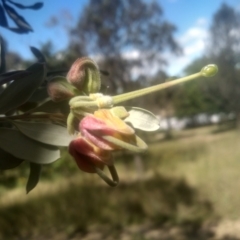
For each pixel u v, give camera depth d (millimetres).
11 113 60
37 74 54
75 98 48
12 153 53
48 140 53
